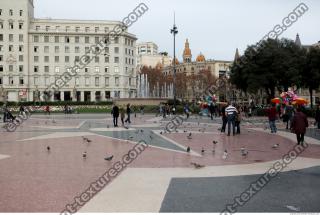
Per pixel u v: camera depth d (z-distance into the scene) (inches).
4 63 4151.1
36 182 368.5
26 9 4180.6
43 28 4279.0
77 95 4330.7
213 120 1565.0
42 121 1489.9
